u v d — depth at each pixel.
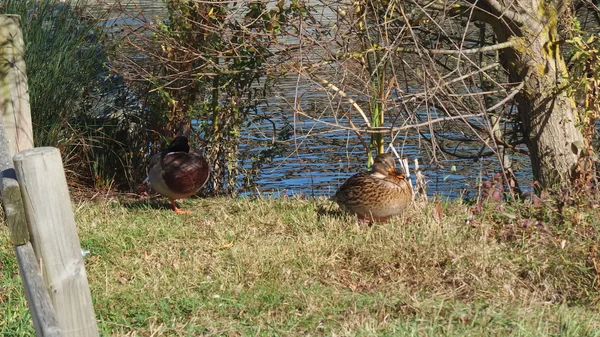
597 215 10.02
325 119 17.59
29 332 7.23
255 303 8.07
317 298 8.09
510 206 11.13
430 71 11.76
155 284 8.46
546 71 12.47
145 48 15.02
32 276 4.98
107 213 11.86
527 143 13.16
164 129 15.60
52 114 14.29
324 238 10.02
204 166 11.80
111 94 15.88
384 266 9.07
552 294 8.48
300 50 10.94
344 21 11.80
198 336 7.30
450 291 8.36
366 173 10.64
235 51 12.20
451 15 12.42
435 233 9.82
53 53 14.18
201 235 10.48
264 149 15.44
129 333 7.35
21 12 13.95
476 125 14.69
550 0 12.43
